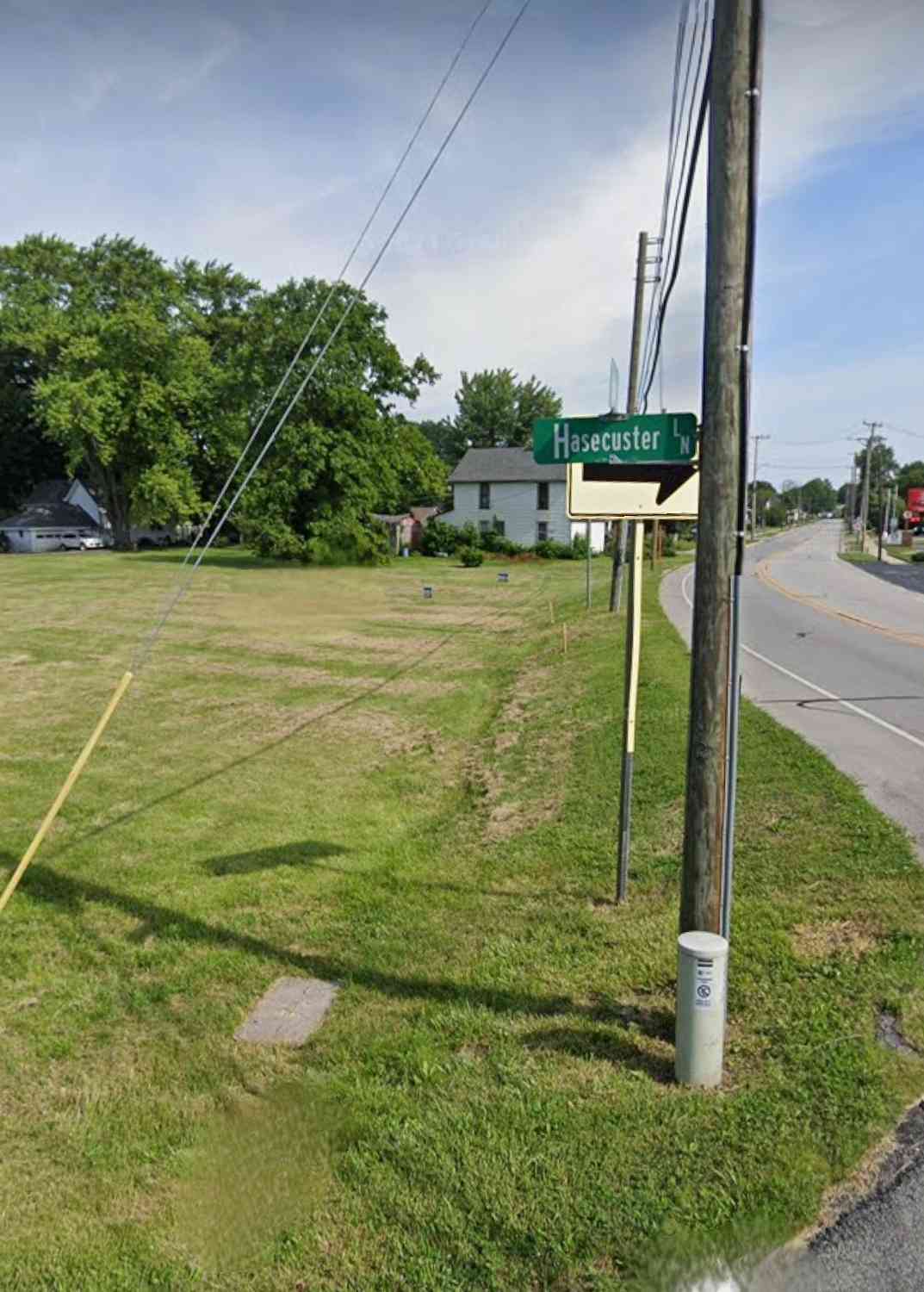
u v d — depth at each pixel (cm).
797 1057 349
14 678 1444
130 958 490
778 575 3512
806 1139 303
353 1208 283
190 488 4859
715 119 322
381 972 452
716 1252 260
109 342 4716
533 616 2358
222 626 2091
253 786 852
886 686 1187
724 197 322
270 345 3634
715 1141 303
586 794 745
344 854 654
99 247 5438
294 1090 352
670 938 462
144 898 576
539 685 1369
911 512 7719
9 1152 327
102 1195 300
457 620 2286
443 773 898
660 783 750
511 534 5641
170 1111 348
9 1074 380
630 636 493
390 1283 254
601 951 454
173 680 1427
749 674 1298
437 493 4806
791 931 461
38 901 573
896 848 562
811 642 1641
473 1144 307
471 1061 360
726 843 353
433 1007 408
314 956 483
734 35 315
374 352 3784
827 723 954
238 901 568
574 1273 255
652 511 472
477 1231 271
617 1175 289
